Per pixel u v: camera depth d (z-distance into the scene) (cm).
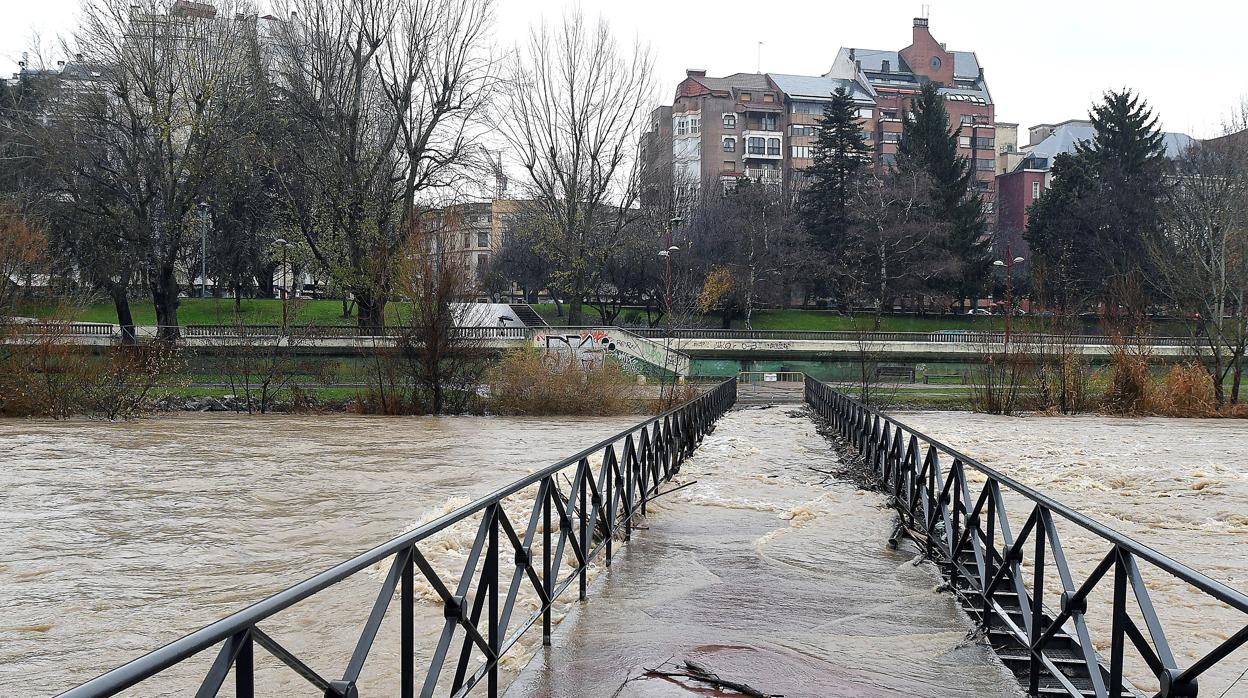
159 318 4578
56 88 4628
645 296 7306
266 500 1588
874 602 823
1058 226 7012
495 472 1953
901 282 7094
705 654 647
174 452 2344
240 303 6234
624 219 5869
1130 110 7062
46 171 4581
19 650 812
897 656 662
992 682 608
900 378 5059
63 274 3844
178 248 4597
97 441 2600
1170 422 3472
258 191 5819
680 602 815
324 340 3906
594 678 597
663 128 11369
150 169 4431
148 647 821
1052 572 1005
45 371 3228
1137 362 3819
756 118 10838
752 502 1380
